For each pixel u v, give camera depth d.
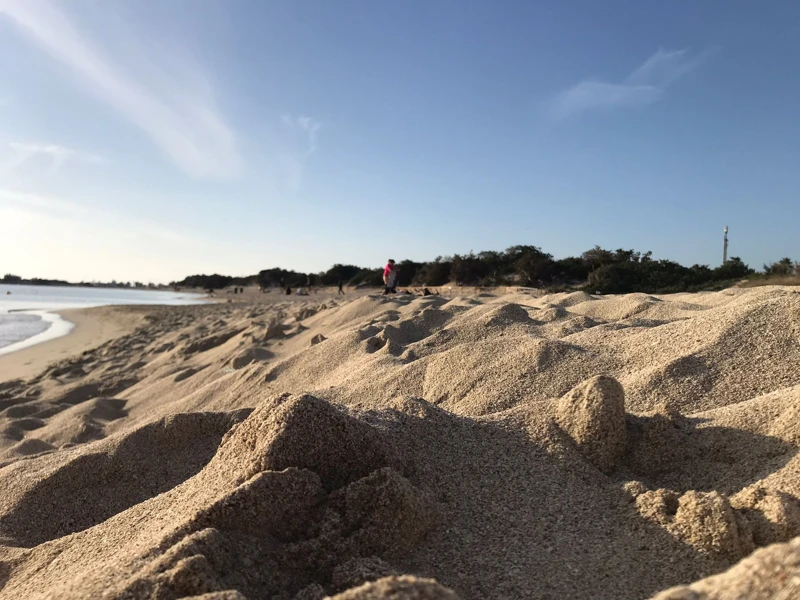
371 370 6.94
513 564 2.51
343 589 2.23
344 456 2.98
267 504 2.61
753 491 2.60
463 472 3.20
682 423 3.44
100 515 4.24
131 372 12.65
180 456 4.71
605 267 25.70
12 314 41.28
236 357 9.96
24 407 9.73
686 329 5.33
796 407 3.15
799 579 1.46
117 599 2.07
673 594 1.60
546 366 5.48
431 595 1.66
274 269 78.75
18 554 3.28
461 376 5.83
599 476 3.19
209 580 2.12
